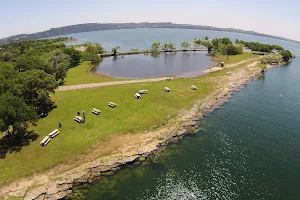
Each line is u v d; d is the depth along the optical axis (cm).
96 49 16500
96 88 7956
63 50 13325
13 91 5256
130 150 4750
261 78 11131
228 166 4488
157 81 9225
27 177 3919
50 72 8694
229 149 5062
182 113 6550
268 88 9531
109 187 3878
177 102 7238
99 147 4788
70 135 5097
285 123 6397
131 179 4072
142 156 4628
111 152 4659
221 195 3756
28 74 5831
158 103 7019
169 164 4488
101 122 5681
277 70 13238
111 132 5312
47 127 5369
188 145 5153
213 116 6650
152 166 4409
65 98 6912
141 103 6894
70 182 3878
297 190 3906
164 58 16550
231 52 17612
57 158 4378
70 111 6103
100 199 3631
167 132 5503
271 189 3916
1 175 3909
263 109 7325
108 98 7031
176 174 4219
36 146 4678
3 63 8381
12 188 3681
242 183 4041
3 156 4362
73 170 4138
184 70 12412
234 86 9412
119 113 6188
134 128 5556
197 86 8900
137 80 9306
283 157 4831
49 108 6244
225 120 6438
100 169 4206
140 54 18462
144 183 3981
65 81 8869
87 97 7025
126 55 17825
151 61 15250
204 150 4991
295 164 4606
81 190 3797
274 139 5541
